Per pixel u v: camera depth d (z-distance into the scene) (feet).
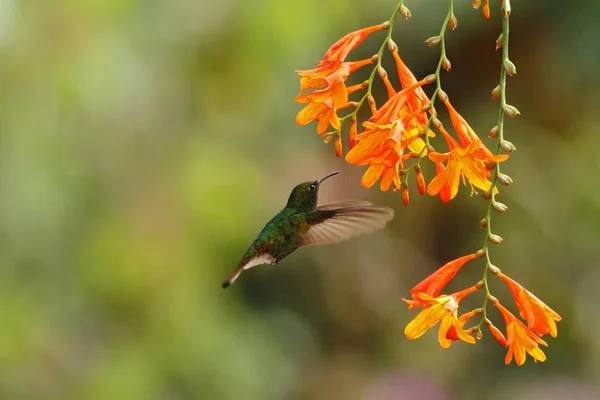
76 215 33.83
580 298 44.73
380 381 45.29
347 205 18.13
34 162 32.71
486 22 40.34
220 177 35.58
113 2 33.73
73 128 33.42
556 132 42.86
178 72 35.29
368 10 39.88
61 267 33.63
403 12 14.03
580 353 45.29
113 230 33.96
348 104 13.78
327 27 36.55
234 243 36.86
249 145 38.24
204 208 35.22
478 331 13.78
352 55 40.98
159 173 34.88
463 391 45.75
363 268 47.26
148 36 34.68
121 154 34.32
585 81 40.14
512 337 13.67
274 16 34.94
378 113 13.47
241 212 35.99
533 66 41.29
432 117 13.44
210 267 36.42
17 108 32.53
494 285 45.80
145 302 34.42
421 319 13.67
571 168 43.11
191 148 35.65
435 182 13.57
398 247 47.42
